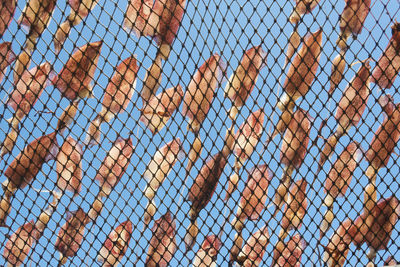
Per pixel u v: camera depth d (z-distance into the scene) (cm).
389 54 113
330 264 125
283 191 119
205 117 110
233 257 119
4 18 100
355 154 118
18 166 108
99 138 108
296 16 108
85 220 112
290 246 125
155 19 105
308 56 110
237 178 116
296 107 111
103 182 111
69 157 105
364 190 118
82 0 101
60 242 113
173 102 104
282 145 117
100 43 106
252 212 115
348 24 109
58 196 111
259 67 108
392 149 117
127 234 117
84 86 106
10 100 104
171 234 117
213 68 109
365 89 115
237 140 109
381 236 124
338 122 112
